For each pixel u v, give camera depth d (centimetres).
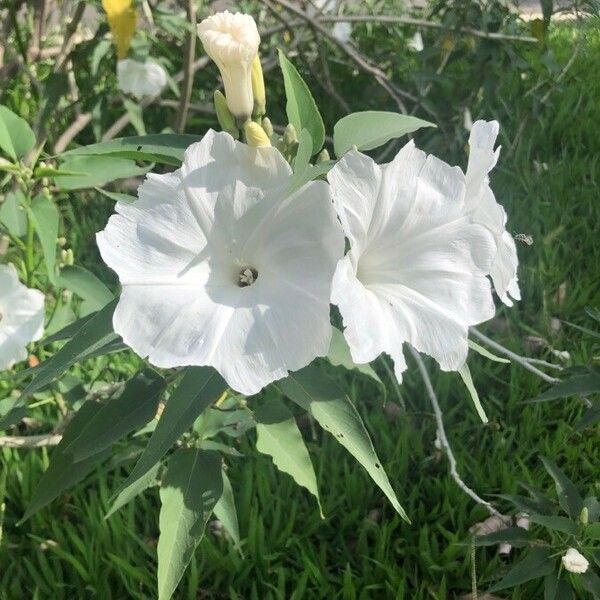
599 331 78
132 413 40
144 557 58
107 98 91
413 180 32
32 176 53
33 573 56
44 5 97
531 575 50
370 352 29
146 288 31
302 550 57
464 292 32
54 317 60
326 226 31
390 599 55
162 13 84
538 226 90
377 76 99
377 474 36
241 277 33
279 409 42
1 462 64
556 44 135
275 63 104
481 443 67
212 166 32
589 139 109
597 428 66
